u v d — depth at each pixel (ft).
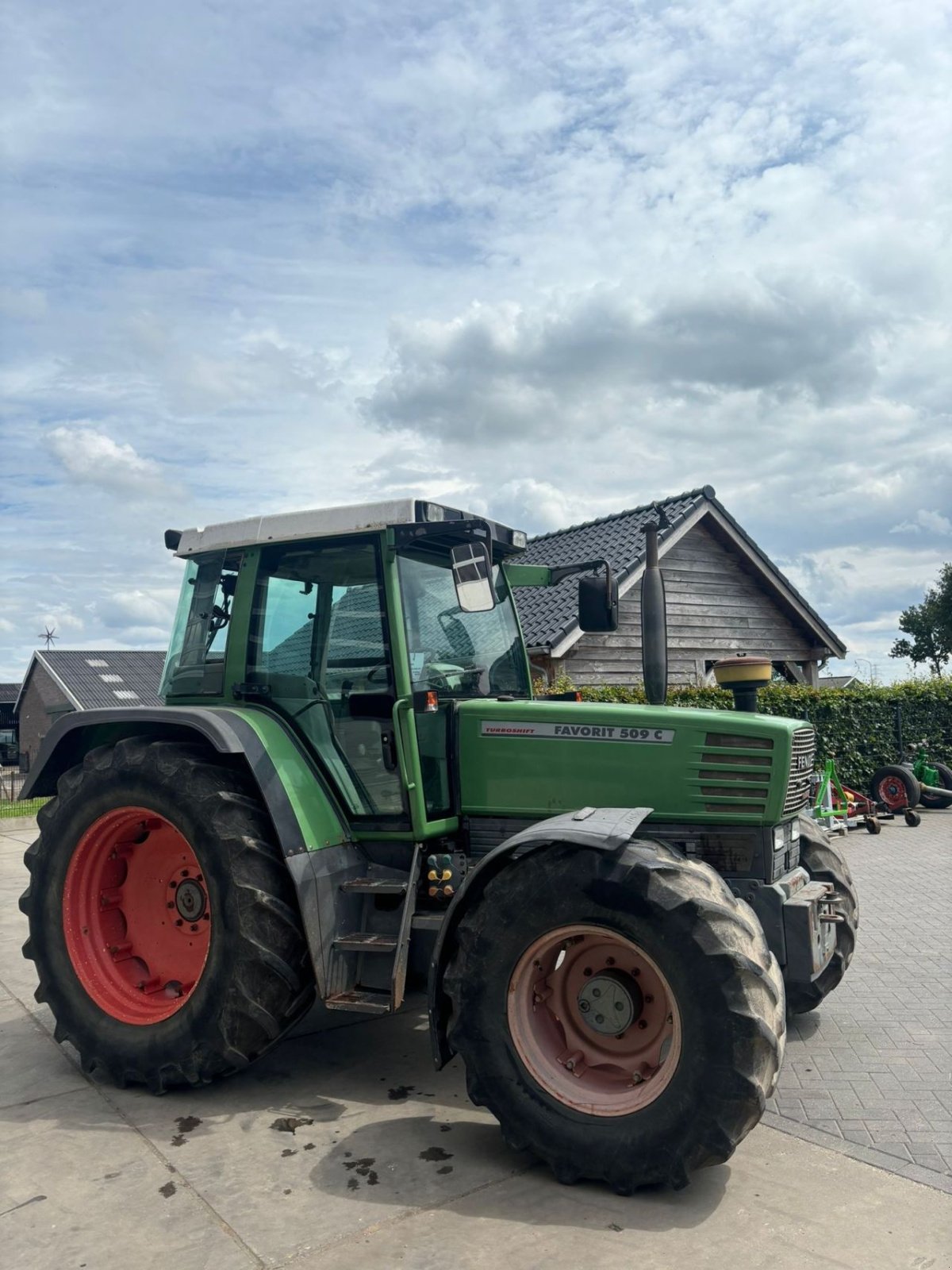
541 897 10.44
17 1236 9.27
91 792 13.38
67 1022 13.30
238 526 14.34
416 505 12.87
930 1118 11.66
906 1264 8.57
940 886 25.21
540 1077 10.41
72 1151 11.06
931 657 154.81
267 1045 12.30
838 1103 12.17
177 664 15.03
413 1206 9.72
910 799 36.91
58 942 13.52
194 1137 11.36
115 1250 9.01
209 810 12.39
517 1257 8.78
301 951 12.34
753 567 48.44
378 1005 11.88
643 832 12.56
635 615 43.55
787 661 50.96
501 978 10.59
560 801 12.80
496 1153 10.90
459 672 14.23
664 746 12.43
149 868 14.10
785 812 12.14
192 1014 12.32
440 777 13.32
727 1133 9.44
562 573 16.21
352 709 13.07
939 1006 15.88
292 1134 11.42
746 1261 8.65
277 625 14.01
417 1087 12.84
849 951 14.96
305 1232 9.25
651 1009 10.58
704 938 9.71
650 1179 9.71
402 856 13.09
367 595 13.30
